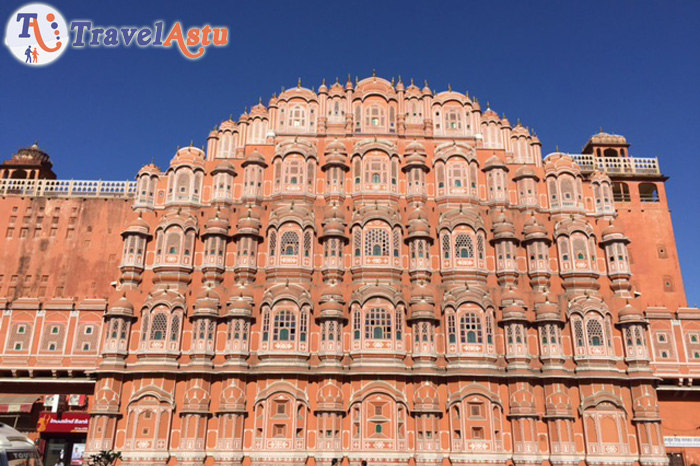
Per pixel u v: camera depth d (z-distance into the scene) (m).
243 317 44.19
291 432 41.62
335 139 51.44
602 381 43.62
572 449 41.94
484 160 51.44
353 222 47.75
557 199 50.12
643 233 54.56
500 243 47.66
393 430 41.94
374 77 53.78
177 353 43.72
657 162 57.84
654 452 42.12
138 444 41.38
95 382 45.19
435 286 46.38
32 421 45.62
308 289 45.84
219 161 50.53
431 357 43.53
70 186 56.38
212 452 41.41
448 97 53.47
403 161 50.88
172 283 46.25
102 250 53.28
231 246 47.69
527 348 44.44
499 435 42.38
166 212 49.00
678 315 48.47
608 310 45.69
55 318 47.28
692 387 46.66
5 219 54.38
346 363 43.88
